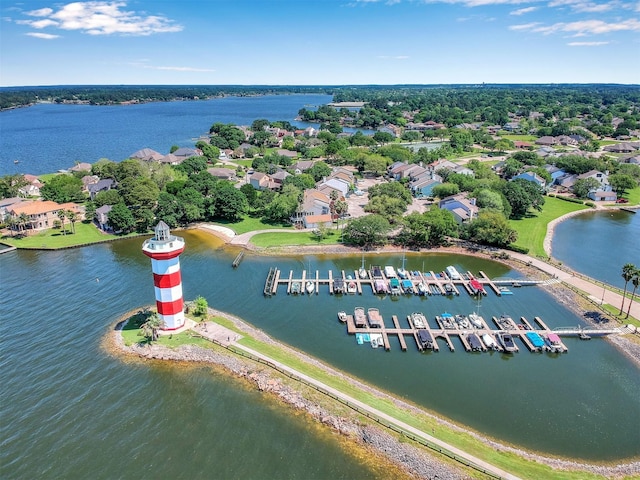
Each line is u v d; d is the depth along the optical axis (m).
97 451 46.31
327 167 174.25
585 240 113.25
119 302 77.81
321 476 43.31
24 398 53.72
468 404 54.75
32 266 94.12
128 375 58.31
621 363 64.00
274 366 59.31
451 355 65.19
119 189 134.25
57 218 121.38
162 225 64.38
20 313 73.56
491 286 87.00
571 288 84.62
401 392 56.66
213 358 61.41
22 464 44.56
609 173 171.38
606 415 53.59
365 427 49.03
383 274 91.19
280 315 75.38
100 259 98.38
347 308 78.25
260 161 187.38
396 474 43.59
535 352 66.19
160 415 51.41
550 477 43.75
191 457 45.56
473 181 146.25
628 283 88.75
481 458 45.59
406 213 128.25
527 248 104.88
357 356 64.25
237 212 122.12
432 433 48.88
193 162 177.25
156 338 65.69
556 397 56.56
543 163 188.75
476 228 106.12
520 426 51.28
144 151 192.62
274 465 44.56
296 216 122.06
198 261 97.56
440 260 100.31
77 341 65.69
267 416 51.19
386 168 184.88
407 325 72.75
